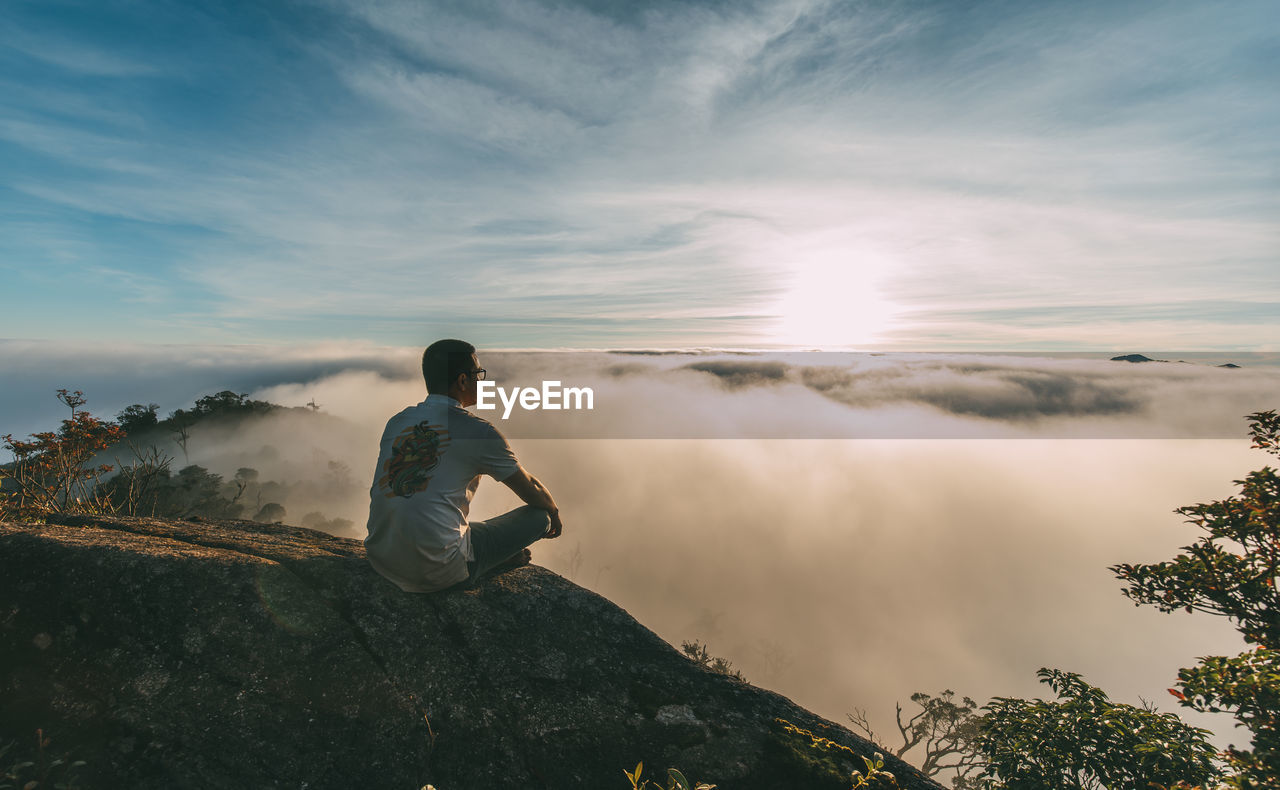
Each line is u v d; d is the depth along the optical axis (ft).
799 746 8.05
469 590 9.93
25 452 27.20
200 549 9.71
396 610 9.14
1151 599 24.16
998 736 21.47
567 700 8.40
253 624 8.30
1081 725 19.53
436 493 8.86
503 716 8.01
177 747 6.86
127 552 8.77
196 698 7.36
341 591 9.27
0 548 8.56
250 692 7.54
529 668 8.77
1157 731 18.58
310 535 12.03
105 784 6.43
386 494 8.87
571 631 9.64
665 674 9.14
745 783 7.45
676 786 6.59
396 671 8.23
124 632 7.91
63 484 27.81
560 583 10.78
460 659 8.65
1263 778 14.61
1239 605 21.98
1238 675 16.93
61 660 7.55
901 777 7.75
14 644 7.61
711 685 9.06
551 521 10.96
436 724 7.74
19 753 6.60
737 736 8.13
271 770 6.86
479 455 9.20
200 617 8.21
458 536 9.21
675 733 8.09
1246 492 21.94
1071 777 19.16
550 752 7.68
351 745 7.30
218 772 6.71
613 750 7.77
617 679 8.91
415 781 7.14
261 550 10.18
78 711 7.07
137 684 7.41
